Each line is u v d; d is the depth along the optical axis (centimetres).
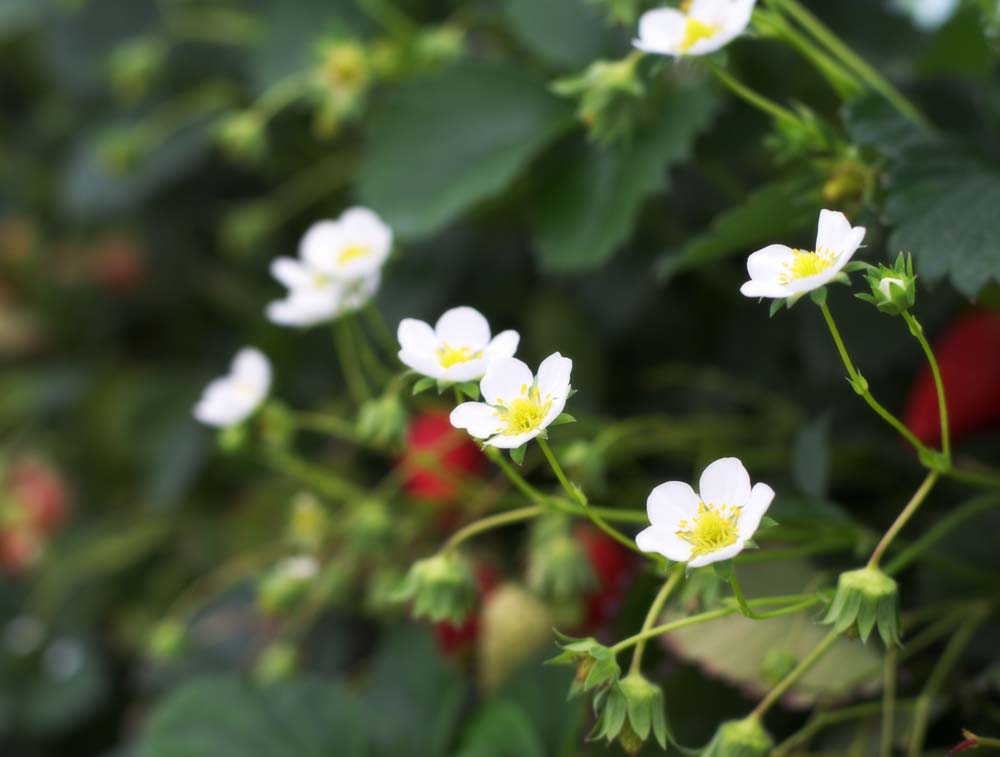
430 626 72
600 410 77
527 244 81
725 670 60
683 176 75
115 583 96
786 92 70
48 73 102
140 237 99
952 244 57
